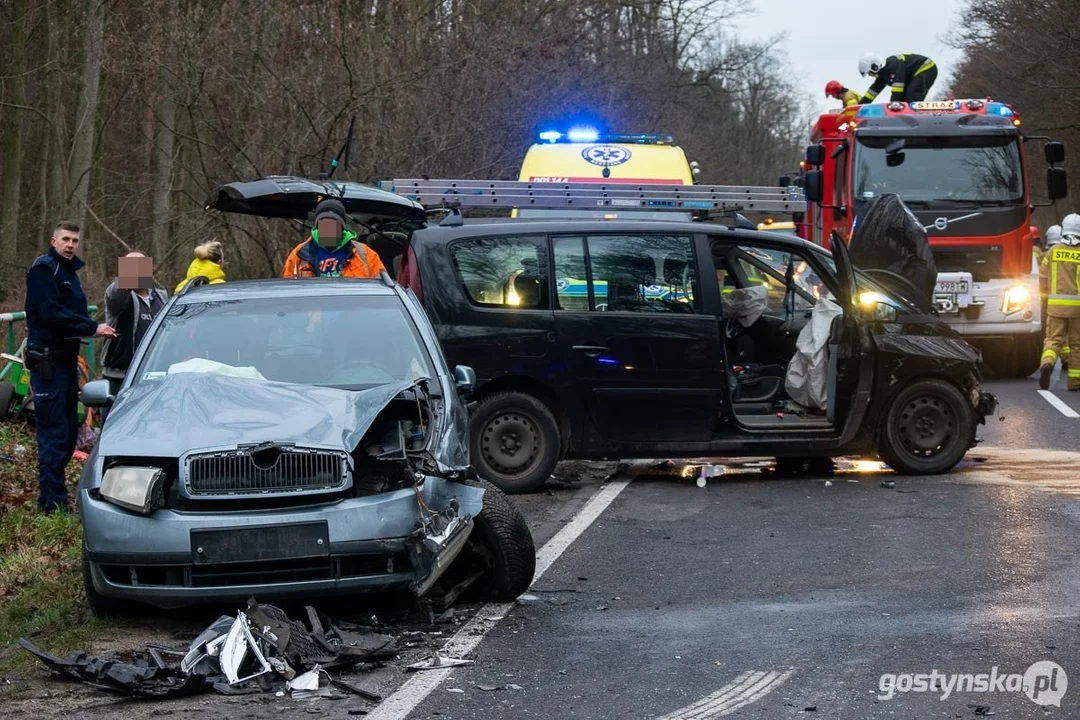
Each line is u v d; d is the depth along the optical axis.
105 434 8.59
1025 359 25.33
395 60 25.66
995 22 49.72
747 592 9.34
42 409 12.16
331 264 14.02
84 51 31.62
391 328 10.25
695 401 13.90
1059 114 51.19
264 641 7.62
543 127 21.84
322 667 7.54
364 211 16.00
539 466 13.68
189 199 29.97
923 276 14.82
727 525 11.80
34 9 33.28
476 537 9.10
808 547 10.77
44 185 37.59
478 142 27.86
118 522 8.05
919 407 14.23
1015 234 23.83
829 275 14.28
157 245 31.94
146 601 8.10
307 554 8.01
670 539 11.24
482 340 13.62
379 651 7.79
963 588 9.23
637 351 13.83
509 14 30.56
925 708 6.80
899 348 14.05
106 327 12.15
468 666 7.68
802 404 14.70
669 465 15.70
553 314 13.78
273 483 8.16
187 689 7.18
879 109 24.30
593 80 33.72
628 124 37.03
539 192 16.75
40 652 7.54
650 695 7.10
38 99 36.31
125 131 37.03
